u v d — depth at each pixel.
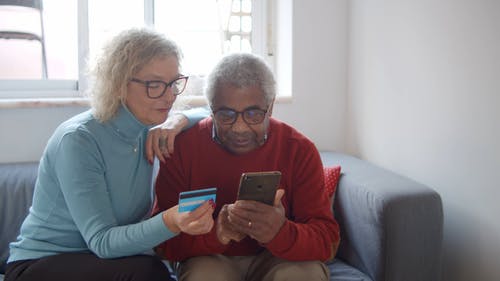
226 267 1.38
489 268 1.61
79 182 1.26
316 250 1.36
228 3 2.46
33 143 2.04
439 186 1.81
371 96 2.21
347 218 1.76
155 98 1.29
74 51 2.24
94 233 1.24
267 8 2.49
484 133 1.59
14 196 1.76
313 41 2.35
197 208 1.17
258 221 1.26
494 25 1.53
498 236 1.57
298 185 1.48
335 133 2.44
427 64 1.83
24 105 1.97
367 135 2.26
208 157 1.47
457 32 1.68
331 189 1.82
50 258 1.28
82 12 2.20
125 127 1.33
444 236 1.82
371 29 2.18
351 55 2.36
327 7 2.35
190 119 1.56
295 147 1.49
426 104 1.85
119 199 1.36
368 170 1.86
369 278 1.60
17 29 2.15
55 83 2.23
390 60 2.06
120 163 1.35
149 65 1.27
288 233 1.31
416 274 1.58
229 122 1.36
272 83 1.37
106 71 1.29
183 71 1.40
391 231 1.55
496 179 1.56
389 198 1.55
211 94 1.36
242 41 2.51
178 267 1.49
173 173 1.48
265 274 1.39
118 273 1.23
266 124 1.42
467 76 1.65
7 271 1.34
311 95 2.38
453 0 1.69
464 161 1.69
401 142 2.01
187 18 2.42
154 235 1.21
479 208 1.64
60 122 2.06
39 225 1.35
